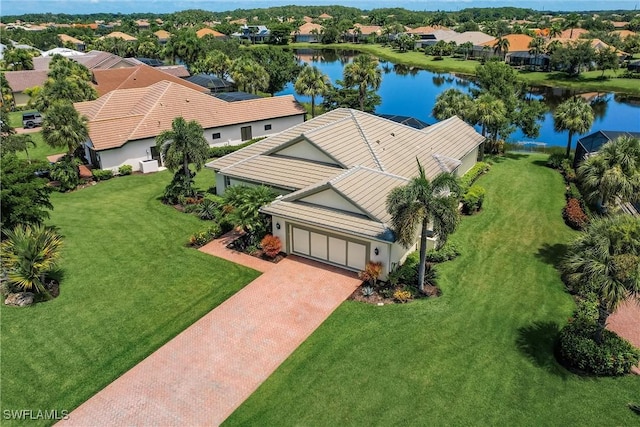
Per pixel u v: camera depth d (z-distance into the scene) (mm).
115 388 16938
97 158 41344
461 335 19453
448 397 16297
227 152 47125
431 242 26234
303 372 17516
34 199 24078
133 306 21703
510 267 24922
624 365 17266
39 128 58750
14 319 20719
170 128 43938
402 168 30812
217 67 82312
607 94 87688
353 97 62469
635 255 16625
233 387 16906
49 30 186250
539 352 18469
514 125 47656
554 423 15266
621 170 24875
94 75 67812
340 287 23062
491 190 36562
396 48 159625
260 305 21672
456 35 152250
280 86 77938
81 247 27312
